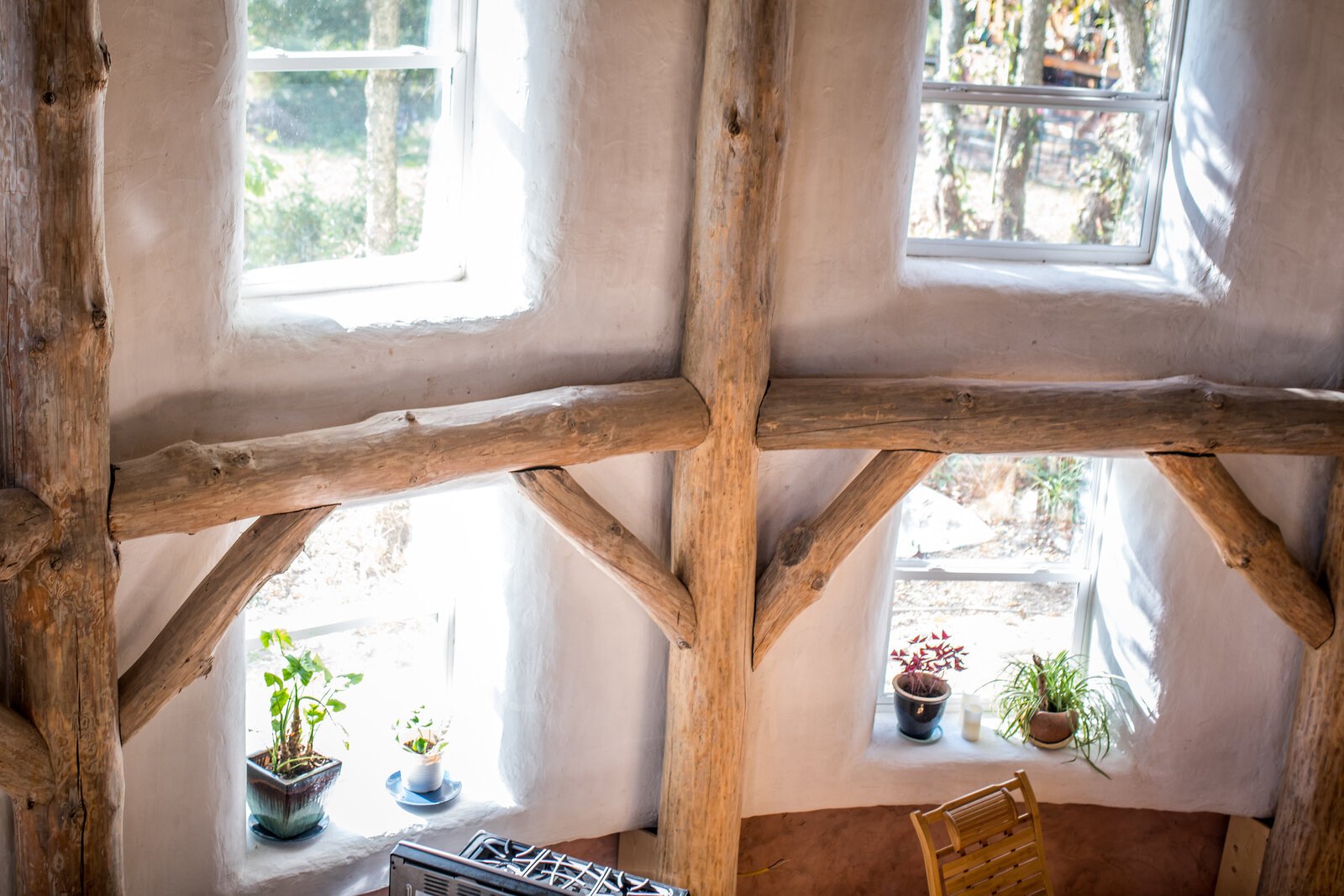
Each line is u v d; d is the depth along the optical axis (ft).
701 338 13.61
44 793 10.48
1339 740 16.10
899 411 14.10
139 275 10.91
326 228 13.32
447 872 11.78
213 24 10.87
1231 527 15.39
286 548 11.52
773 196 13.24
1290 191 15.06
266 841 13.87
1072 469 17.08
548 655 14.52
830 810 16.74
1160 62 15.74
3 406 9.88
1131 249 16.26
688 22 13.14
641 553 13.76
